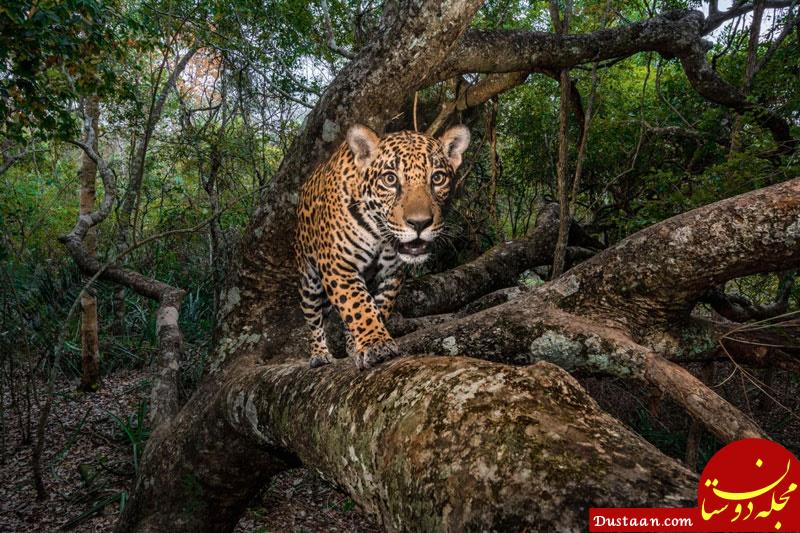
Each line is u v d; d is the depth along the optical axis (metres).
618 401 6.55
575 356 3.06
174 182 13.77
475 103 7.25
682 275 3.02
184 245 12.28
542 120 9.15
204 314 10.11
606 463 0.97
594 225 8.88
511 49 4.87
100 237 12.48
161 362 5.08
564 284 3.46
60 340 5.96
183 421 4.12
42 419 6.06
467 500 1.03
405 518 1.19
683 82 8.49
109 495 6.27
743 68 7.73
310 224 3.59
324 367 2.29
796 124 6.41
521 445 1.05
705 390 2.64
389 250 3.45
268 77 10.16
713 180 5.49
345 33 9.56
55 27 6.18
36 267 10.34
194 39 9.50
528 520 0.92
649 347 3.34
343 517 6.41
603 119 8.36
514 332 3.25
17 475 6.70
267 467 3.75
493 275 6.56
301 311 4.38
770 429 6.43
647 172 8.31
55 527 5.77
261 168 11.31
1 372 8.23
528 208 10.67
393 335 5.21
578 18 8.59
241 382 2.98
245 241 4.09
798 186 2.86
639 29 5.65
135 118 10.04
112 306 10.34
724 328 3.57
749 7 7.55
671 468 0.95
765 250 2.81
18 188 14.41
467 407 1.21
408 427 1.29
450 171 3.62
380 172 3.30
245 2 8.92
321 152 3.59
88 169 8.95
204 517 4.00
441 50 3.10
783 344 3.56
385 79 3.23
